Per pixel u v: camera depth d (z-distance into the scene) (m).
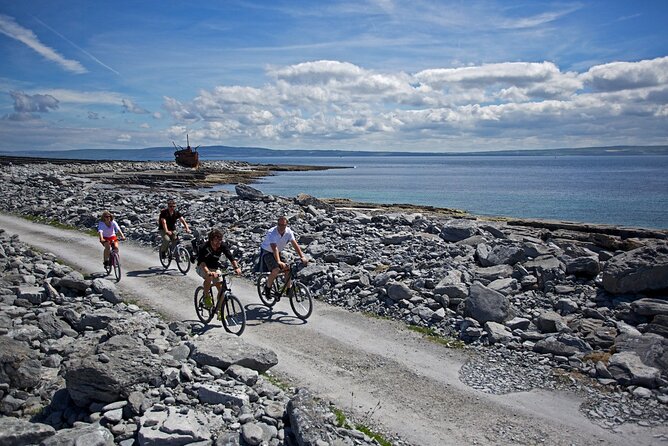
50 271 13.91
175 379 7.49
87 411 7.05
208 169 117.38
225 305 10.75
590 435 6.96
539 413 7.56
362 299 12.75
